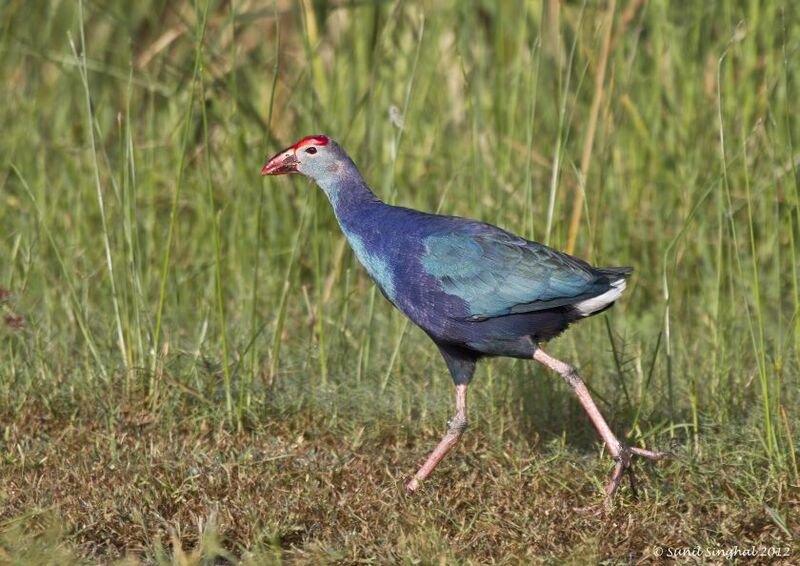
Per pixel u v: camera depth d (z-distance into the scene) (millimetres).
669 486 8625
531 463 8852
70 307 11547
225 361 9844
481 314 8578
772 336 11570
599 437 9555
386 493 8305
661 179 13398
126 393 10031
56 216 13273
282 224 13211
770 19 12992
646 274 13117
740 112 13203
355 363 11102
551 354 10969
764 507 7902
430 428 9781
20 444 9039
